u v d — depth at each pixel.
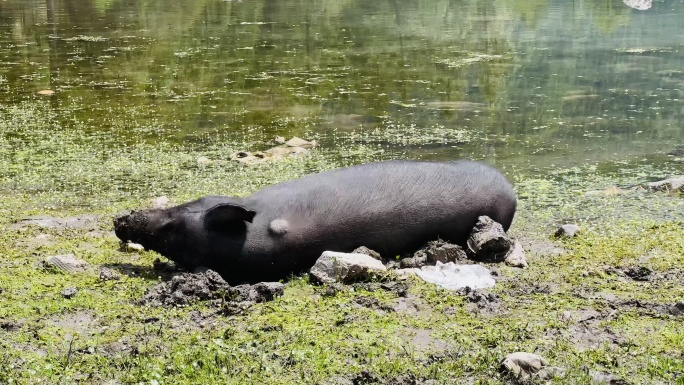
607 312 6.89
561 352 6.14
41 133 13.62
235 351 6.10
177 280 7.33
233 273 8.00
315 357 6.04
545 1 30.25
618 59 19.39
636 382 5.69
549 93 16.08
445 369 5.86
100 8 30.44
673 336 6.40
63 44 22.52
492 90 16.36
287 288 7.56
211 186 10.79
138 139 13.22
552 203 10.11
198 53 20.70
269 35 23.44
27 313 6.92
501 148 12.51
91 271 8.07
